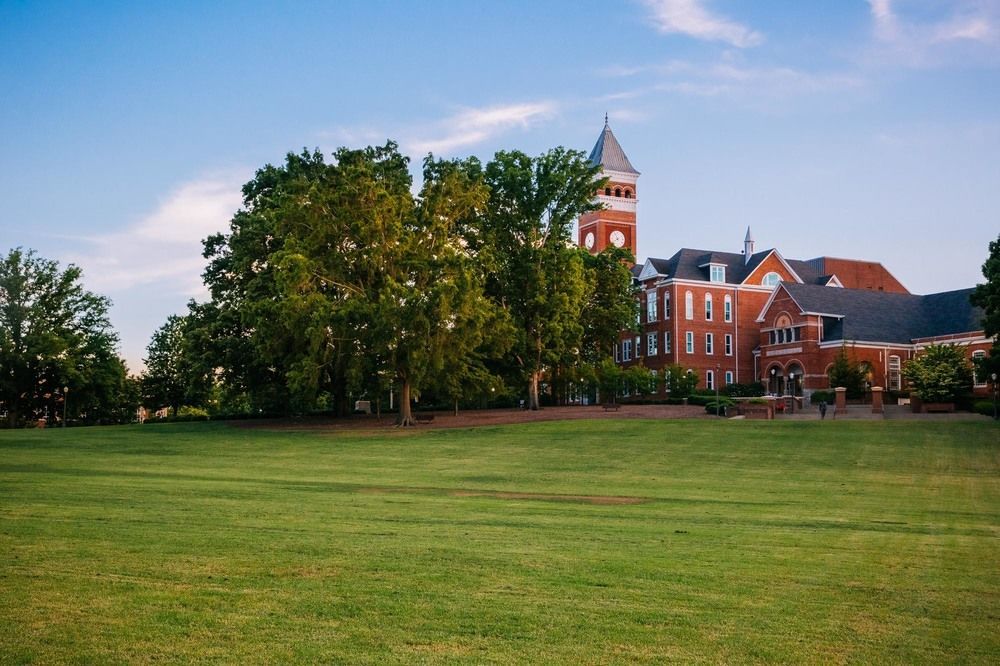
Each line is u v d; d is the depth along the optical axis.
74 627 10.61
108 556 14.27
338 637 10.52
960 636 11.21
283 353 55.97
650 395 85.19
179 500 22.06
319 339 50.91
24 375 75.81
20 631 10.41
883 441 42.31
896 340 76.06
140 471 31.84
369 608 11.69
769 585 13.65
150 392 88.62
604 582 13.44
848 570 15.01
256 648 10.08
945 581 14.29
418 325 50.78
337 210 54.97
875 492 28.77
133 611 11.30
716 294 88.06
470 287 51.50
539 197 63.69
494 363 65.88
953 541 18.62
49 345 73.62
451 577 13.46
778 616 11.91
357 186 54.81
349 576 13.34
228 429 56.41
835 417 57.56
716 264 88.12
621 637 10.81
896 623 11.72
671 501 25.77
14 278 74.38
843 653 10.48
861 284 107.69
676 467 35.84
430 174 60.75
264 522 18.48
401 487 28.41
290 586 12.67
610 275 73.94
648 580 13.69
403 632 10.76
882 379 74.94
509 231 64.50
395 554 15.04
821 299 78.44
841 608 12.40
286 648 10.10
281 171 66.06
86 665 9.45
